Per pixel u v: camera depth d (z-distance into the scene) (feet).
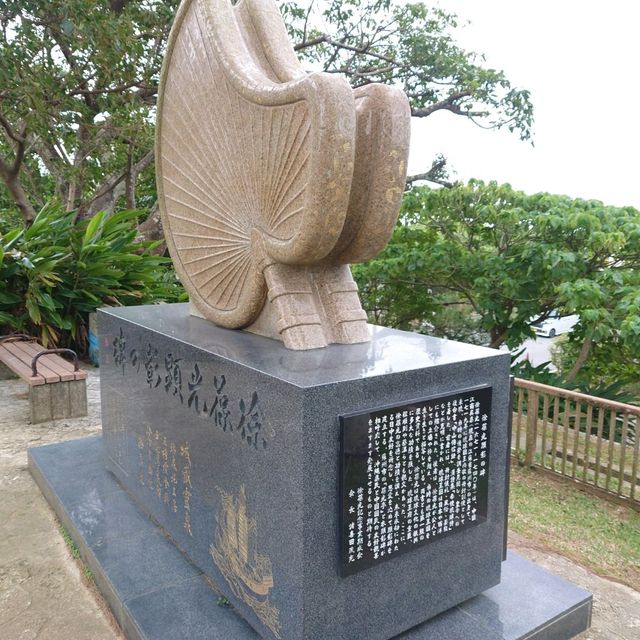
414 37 37.24
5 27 21.93
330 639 6.16
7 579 8.52
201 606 7.36
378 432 6.15
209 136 8.80
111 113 26.71
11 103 24.30
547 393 13.74
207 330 9.07
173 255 10.72
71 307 21.25
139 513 9.80
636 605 8.46
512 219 18.80
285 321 7.58
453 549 7.13
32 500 10.94
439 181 42.37
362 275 22.07
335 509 6.03
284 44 8.35
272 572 6.38
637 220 18.17
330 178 6.48
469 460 7.06
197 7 8.79
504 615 7.23
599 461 12.85
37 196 34.55
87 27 21.45
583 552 10.18
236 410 6.84
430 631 6.91
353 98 6.48
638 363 19.48
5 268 19.52
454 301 24.21
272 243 7.55
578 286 16.90
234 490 7.02
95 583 8.41
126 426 10.37
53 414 15.23
